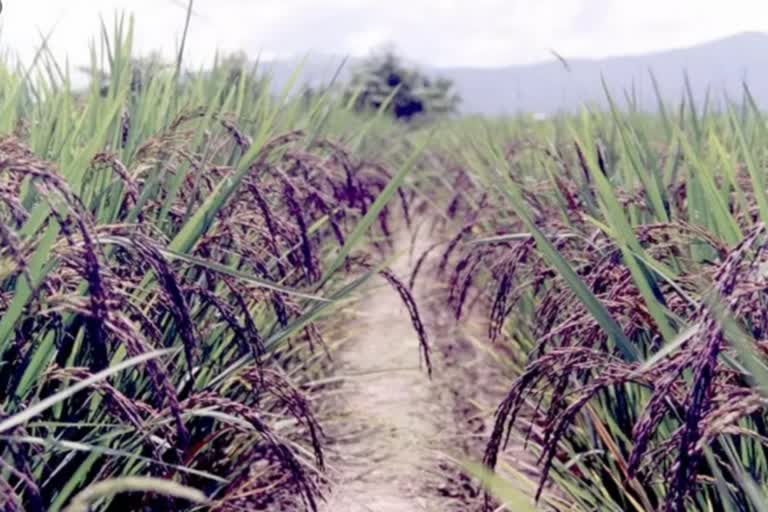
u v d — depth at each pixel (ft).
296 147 13.85
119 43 10.64
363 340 18.97
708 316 4.66
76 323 7.36
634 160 9.09
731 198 10.16
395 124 49.62
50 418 7.26
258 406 9.86
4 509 4.44
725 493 5.85
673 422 7.80
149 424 6.59
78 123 8.61
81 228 5.05
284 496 10.39
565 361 6.27
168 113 11.43
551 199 13.55
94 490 3.50
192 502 8.34
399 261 27.12
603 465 8.73
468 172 22.04
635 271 6.59
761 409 6.48
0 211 6.63
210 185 9.46
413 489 11.41
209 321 9.32
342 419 12.44
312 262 9.64
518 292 11.00
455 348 18.35
